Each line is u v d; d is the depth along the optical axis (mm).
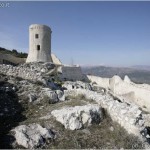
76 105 15531
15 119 13547
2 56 53750
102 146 11023
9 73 22250
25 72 22281
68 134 11805
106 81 47062
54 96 17656
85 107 13836
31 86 18906
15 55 65188
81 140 11297
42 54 49188
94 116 13289
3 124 12617
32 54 49094
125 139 11359
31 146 10586
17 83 19078
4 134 11344
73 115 13055
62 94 18656
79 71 47438
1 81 18641
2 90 16781
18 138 10977
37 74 22672
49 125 12477
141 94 35094
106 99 15328
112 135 11805
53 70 42844
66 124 12586
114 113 13469
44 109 15383
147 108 32000
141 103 34625
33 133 11406
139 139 11422
